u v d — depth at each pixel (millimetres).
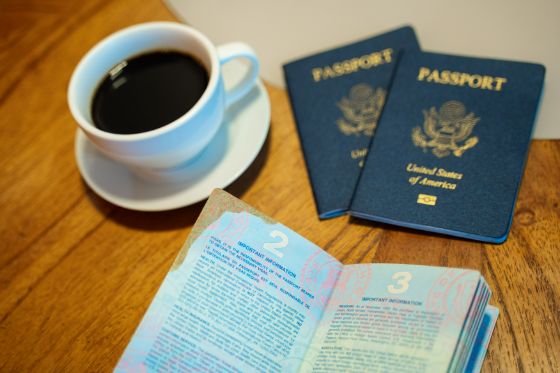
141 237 617
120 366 487
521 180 583
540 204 569
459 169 579
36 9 806
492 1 702
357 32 718
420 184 578
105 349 554
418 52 653
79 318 576
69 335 567
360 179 591
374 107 647
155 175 614
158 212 629
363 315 511
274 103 692
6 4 819
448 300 488
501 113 600
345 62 679
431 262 556
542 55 650
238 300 521
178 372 488
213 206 552
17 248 628
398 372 466
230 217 550
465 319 475
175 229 618
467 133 596
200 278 521
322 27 731
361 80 665
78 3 802
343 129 639
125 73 634
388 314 501
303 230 599
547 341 500
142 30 626
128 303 577
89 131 543
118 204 608
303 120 654
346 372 483
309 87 672
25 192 666
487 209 554
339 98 659
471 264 547
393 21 715
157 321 500
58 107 720
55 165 679
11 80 750
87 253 615
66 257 615
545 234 552
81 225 634
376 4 734
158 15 773
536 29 670
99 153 643
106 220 633
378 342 489
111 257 608
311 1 754
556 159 590
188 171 621
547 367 490
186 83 610
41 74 749
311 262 551
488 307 521
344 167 615
